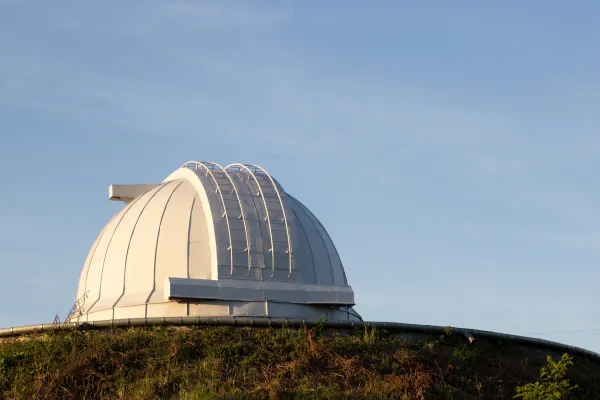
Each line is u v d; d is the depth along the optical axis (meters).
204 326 42.69
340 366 40.34
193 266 44.88
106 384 39.47
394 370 40.50
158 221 46.28
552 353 46.69
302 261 46.78
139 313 44.25
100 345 41.34
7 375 40.78
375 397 37.97
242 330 42.50
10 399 39.28
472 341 44.16
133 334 42.06
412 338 43.97
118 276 45.91
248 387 38.56
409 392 38.91
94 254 48.28
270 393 37.59
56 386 39.59
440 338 43.94
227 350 41.00
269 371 39.66
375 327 43.62
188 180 48.44
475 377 41.78
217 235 44.81
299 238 47.44
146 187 51.00
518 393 40.19
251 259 44.84
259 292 44.34
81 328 43.12
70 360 40.75
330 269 47.91
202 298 43.53
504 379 42.28
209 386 38.31
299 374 39.62
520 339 45.88
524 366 43.97
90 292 47.12
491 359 43.84
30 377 40.47
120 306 44.75
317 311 45.53
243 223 45.38
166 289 43.38
